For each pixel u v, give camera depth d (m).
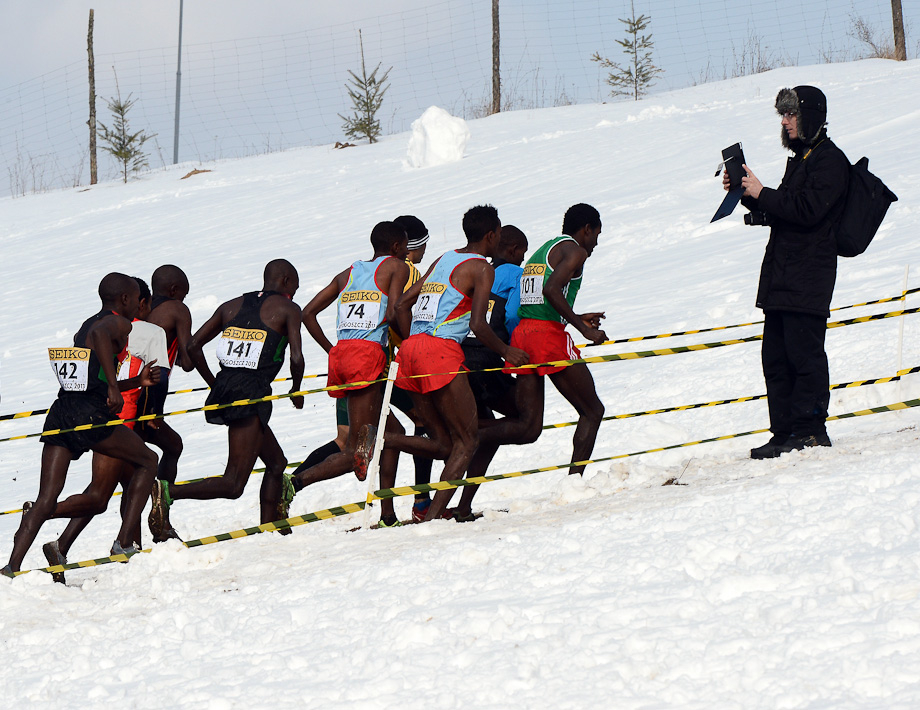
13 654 16.31
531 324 24.17
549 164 95.12
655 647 12.19
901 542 14.29
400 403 24.97
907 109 80.69
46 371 56.16
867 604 12.32
